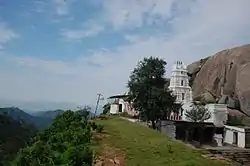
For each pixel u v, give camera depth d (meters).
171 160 28.62
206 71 84.31
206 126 58.12
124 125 51.38
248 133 56.06
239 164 38.50
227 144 58.09
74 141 29.45
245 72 72.94
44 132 39.53
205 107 63.16
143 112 57.75
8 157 38.53
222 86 77.62
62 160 23.61
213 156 36.84
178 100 68.62
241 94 70.56
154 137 40.47
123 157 28.28
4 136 61.97
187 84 70.69
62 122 41.72
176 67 70.69
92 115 67.69
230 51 81.81
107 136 38.19
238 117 64.94
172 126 55.34
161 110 57.25
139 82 60.97
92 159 25.97
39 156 24.31
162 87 64.31
